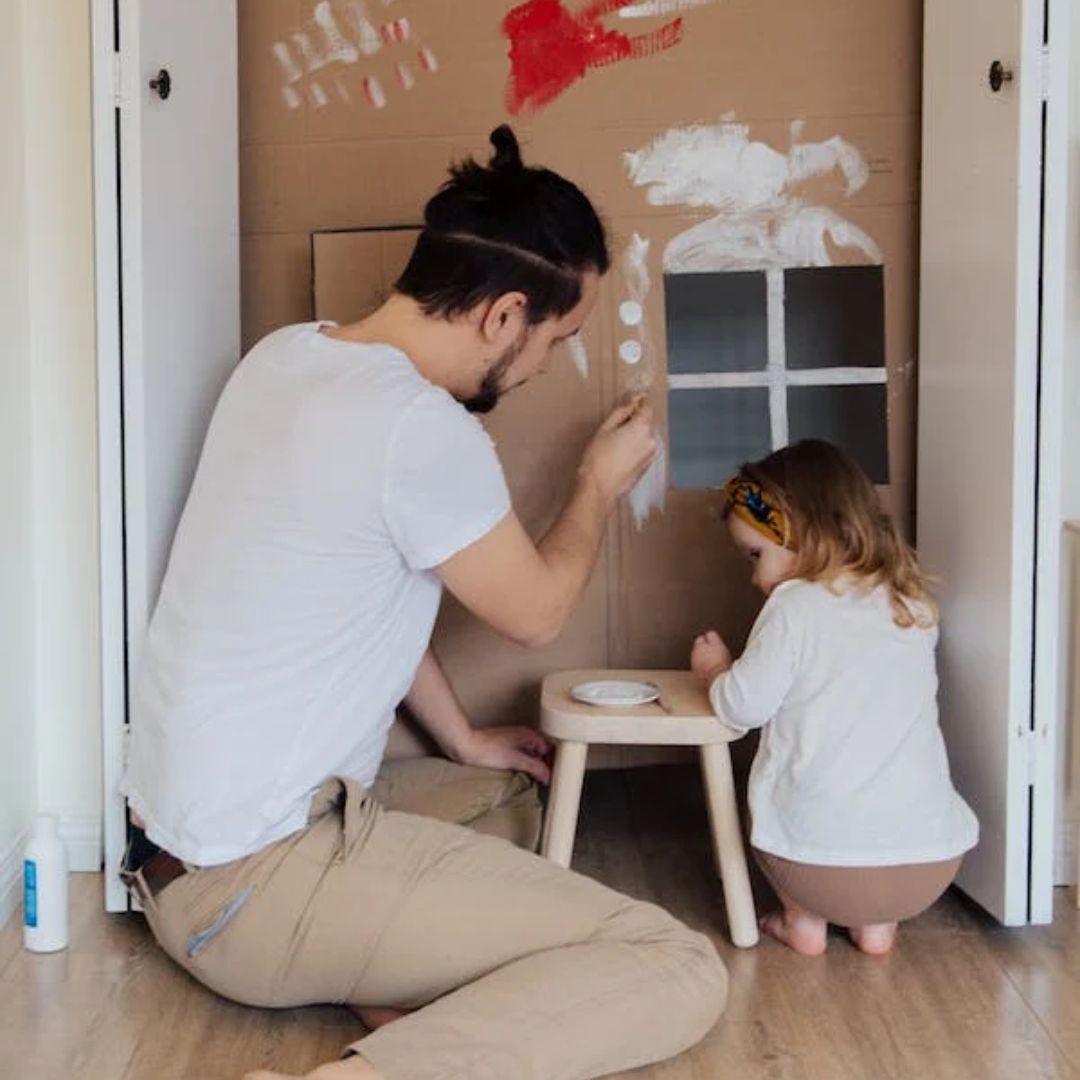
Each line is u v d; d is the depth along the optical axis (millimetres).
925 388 2281
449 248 1686
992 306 2004
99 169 1920
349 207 2367
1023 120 1893
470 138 2340
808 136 2330
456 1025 1520
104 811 2145
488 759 2234
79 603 2230
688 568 2387
